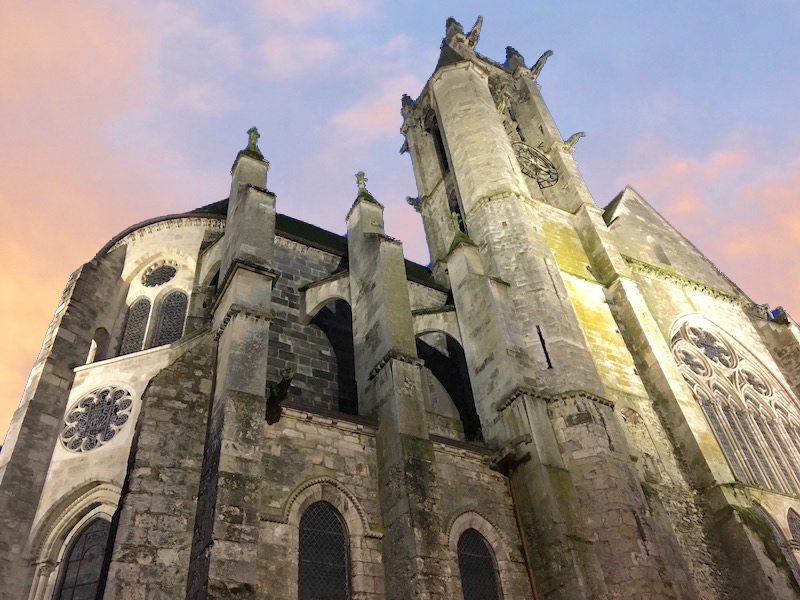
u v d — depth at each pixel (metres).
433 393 24.78
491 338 22.42
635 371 25.19
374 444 18.30
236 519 13.98
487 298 23.25
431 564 15.38
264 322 17.89
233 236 21.34
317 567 15.53
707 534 21.00
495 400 21.27
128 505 14.47
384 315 20.56
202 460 15.89
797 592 19.56
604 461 19.28
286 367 22.28
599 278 29.50
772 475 25.77
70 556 17.80
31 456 18.95
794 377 31.52
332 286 24.41
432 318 25.02
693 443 22.94
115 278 25.95
